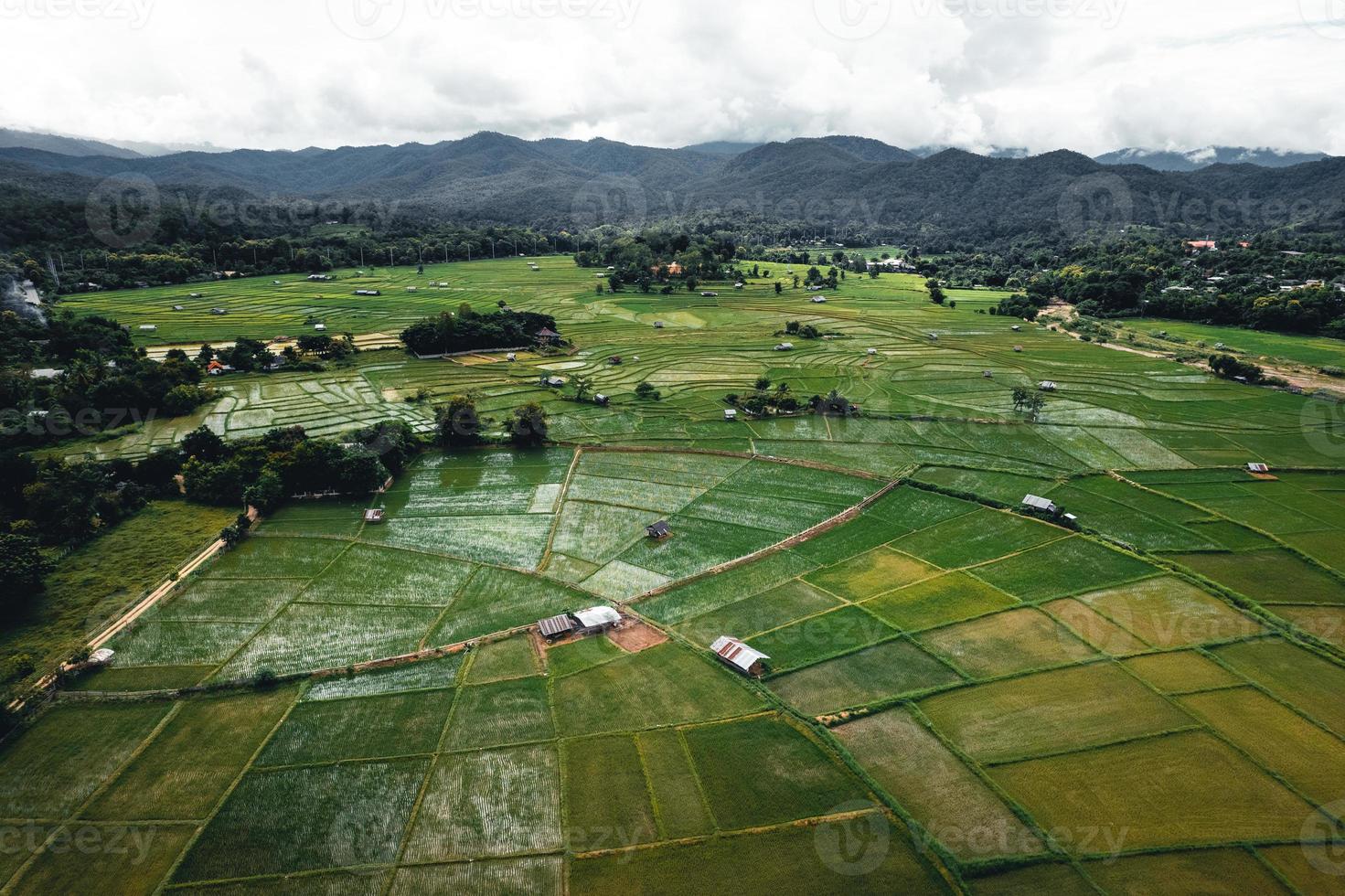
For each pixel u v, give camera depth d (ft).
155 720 148.36
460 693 155.63
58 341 385.50
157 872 114.52
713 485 268.82
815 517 242.37
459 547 223.51
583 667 163.94
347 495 258.98
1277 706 147.02
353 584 201.46
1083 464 285.84
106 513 233.35
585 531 234.38
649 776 131.75
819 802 125.29
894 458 293.43
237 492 251.80
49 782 132.16
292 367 413.80
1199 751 135.44
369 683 159.53
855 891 108.58
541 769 134.51
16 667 160.35
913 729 142.82
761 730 142.82
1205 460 288.51
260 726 146.51
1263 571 201.16
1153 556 208.03
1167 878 110.01
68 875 113.91
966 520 234.99
